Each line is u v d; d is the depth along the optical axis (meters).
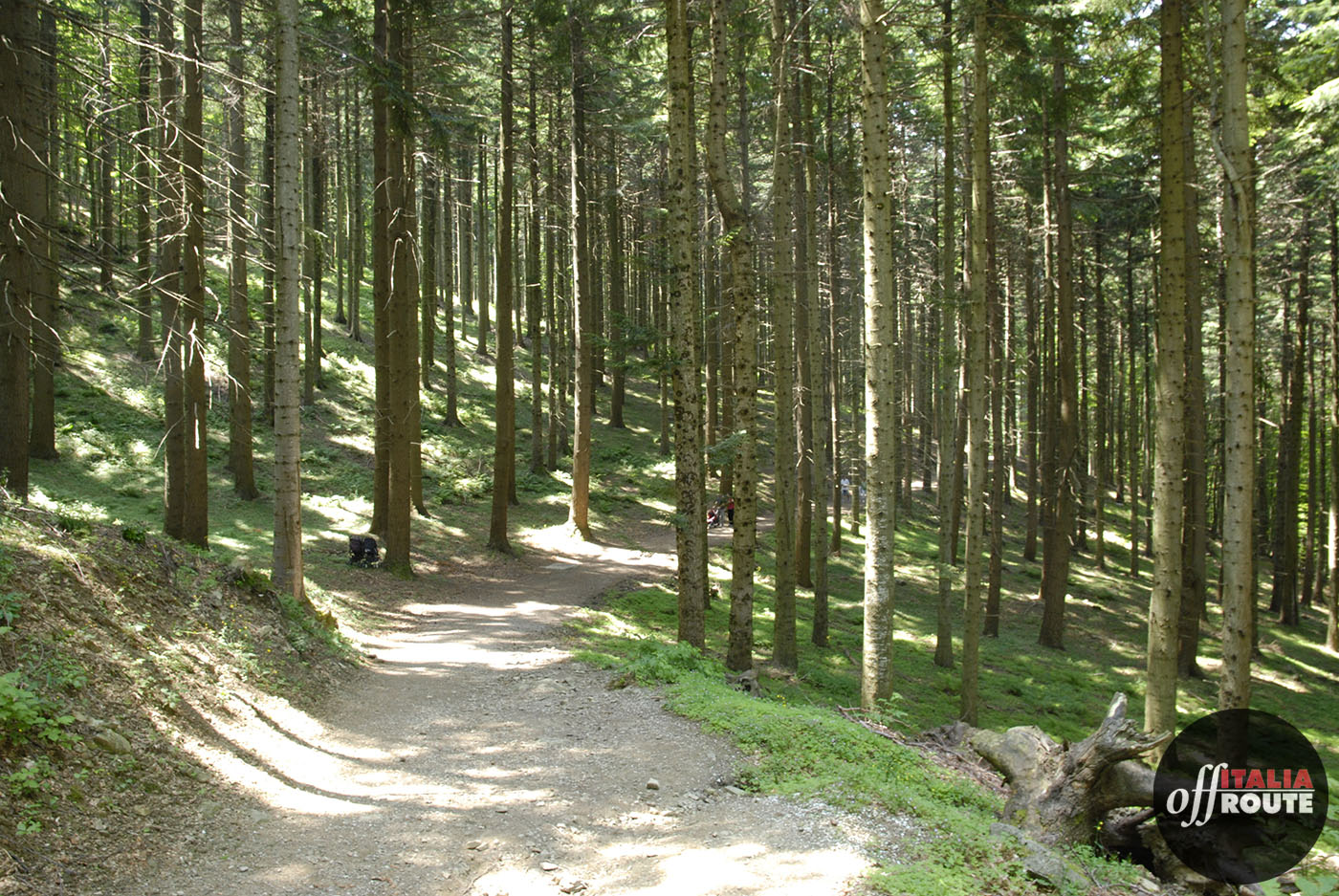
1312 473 31.22
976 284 15.31
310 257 31.92
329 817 6.52
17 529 8.34
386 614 16.42
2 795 5.10
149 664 7.69
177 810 6.00
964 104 20.84
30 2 9.91
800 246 21.95
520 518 27.66
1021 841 6.58
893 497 11.44
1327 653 25.31
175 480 15.81
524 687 11.19
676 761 8.05
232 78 12.03
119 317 28.95
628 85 29.98
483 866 5.83
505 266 23.06
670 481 34.47
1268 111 16.39
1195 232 20.59
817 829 6.31
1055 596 23.50
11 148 10.30
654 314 44.84
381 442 20.88
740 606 14.58
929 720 16.06
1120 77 15.72
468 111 26.81
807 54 18.83
